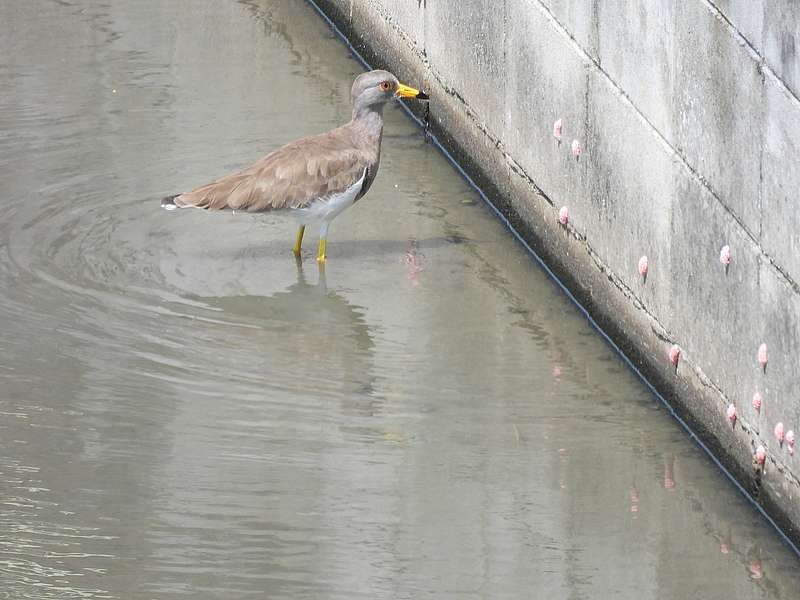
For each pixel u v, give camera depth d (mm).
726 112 13070
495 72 18141
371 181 16766
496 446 14109
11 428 14062
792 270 12227
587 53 15766
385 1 21047
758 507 13297
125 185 18188
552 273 17172
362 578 12258
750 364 13102
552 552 12695
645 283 15016
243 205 16188
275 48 21969
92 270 16641
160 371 14984
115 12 22703
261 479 13484
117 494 13219
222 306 16125
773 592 12281
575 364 15508
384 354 15461
